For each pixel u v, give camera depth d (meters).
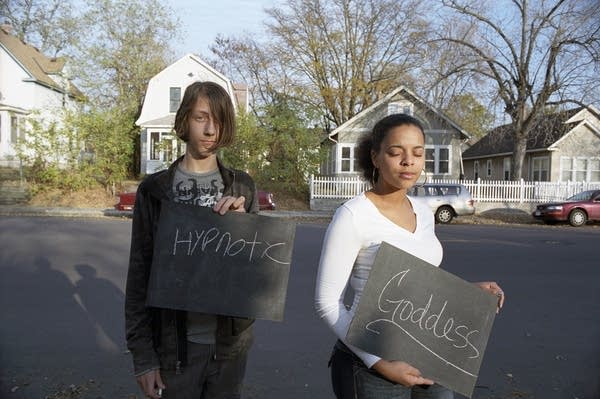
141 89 37.59
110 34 35.75
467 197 19.69
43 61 33.84
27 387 3.91
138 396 3.76
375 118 28.91
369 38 36.22
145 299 2.21
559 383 4.18
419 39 25.33
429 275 2.02
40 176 22.67
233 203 2.21
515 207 24.28
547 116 24.28
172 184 2.32
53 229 14.10
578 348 5.03
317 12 36.53
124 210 19.81
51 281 7.50
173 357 2.20
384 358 1.94
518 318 6.07
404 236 2.10
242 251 2.17
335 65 38.00
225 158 23.52
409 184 2.06
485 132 46.50
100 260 9.28
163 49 37.78
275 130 24.23
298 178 24.47
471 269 9.27
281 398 3.83
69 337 5.06
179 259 2.15
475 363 2.04
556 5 22.38
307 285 7.61
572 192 24.34
